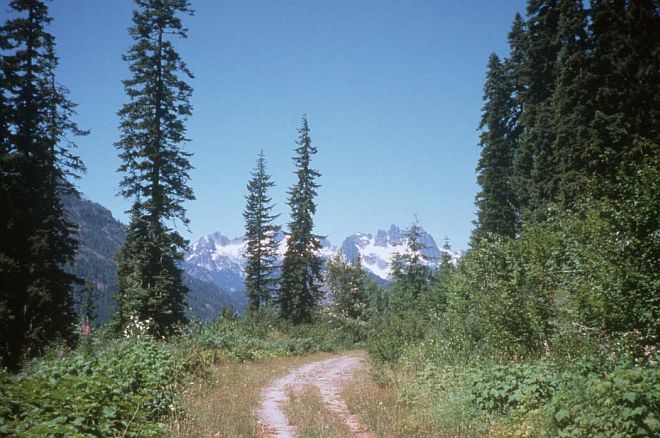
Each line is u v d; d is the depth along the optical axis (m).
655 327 9.41
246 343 27.12
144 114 26.84
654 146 11.62
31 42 22.98
